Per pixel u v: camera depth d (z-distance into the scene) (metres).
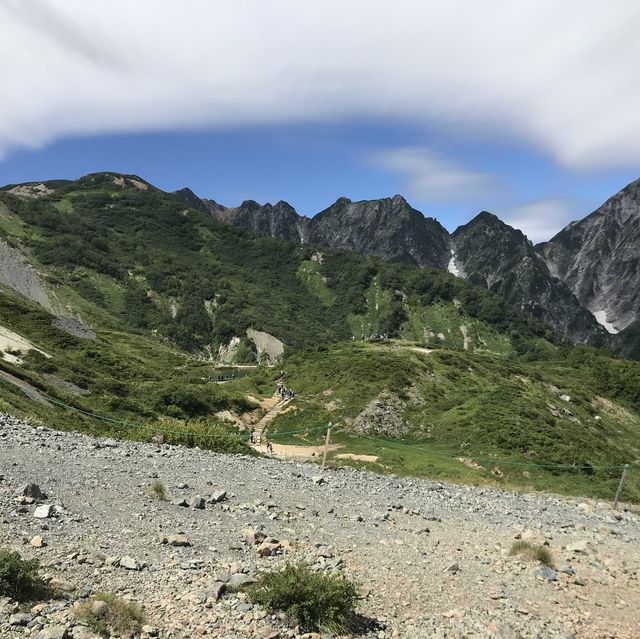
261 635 7.23
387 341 97.12
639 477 41.31
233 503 14.41
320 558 10.90
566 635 9.02
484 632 8.69
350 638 7.85
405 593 9.95
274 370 84.62
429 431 50.72
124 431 29.34
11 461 14.43
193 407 55.59
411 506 17.98
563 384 84.31
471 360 78.69
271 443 45.88
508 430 45.44
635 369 95.44
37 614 6.66
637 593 11.66
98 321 199.62
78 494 12.59
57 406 35.91
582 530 17.84
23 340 60.03
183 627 7.14
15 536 9.12
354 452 40.75
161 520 11.73
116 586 8.01
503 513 19.11
